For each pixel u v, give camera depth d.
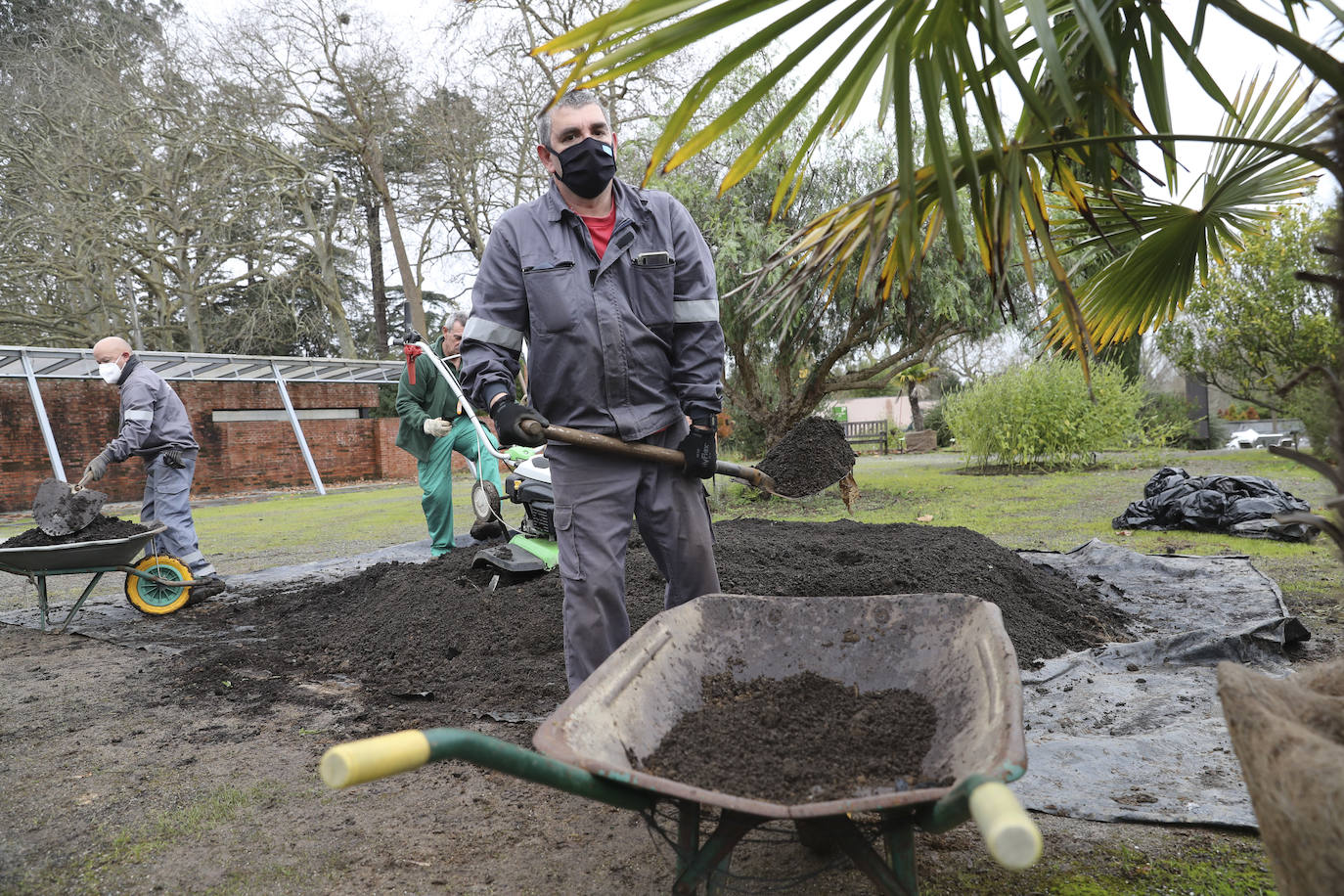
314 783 2.86
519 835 2.43
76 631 5.36
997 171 1.91
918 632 2.19
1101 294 3.23
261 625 5.31
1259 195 2.89
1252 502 7.38
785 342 10.76
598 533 2.72
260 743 3.26
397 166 25.73
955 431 15.98
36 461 17.55
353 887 2.17
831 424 4.62
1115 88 2.10
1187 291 3.29
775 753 1.92
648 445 2.75
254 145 21.56
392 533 10.37
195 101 20.38
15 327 22.52
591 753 1.59
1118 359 15.15
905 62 1.84
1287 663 3.68
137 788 2.86
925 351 12.09
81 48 20.12
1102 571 5.59
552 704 3.47
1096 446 14.60
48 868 2.33
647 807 1.59
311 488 21.20
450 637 4.23
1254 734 1.23
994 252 1.96
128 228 21.81
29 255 20.39
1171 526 7.78
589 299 2.71
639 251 2.77
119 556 5.40
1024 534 7.84
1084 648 4.02
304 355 30.67
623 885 2.13
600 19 1.61
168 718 3.60
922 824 1.43
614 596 2.74
